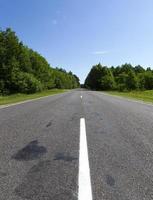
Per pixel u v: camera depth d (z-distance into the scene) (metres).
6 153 5.51
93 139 6.96
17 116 11.59
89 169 4.54
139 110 14.68
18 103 19.75
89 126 9.06
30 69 67.31
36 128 8.58
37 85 59.12
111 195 3.53
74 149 5.87
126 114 12.69
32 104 18.73
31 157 5.24
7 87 55.66
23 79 56.47
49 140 6.79
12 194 3.53
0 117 11.21
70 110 14.44
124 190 3.69
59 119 10.77
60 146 6.15
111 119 10.88
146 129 8.52
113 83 119.00
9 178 4.11
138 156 5.35
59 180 4.03
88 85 161.75
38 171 4.42
